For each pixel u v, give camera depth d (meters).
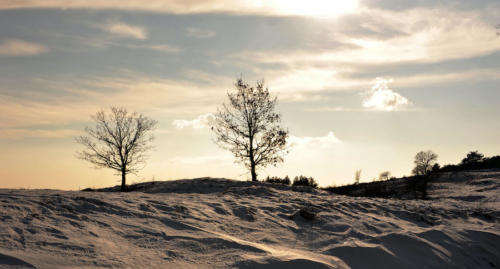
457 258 8.59
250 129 28.02
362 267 6.93
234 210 9.92
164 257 5.87
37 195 8.59
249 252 6.45
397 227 10.06
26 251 5.18
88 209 7.78
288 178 31.88
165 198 10.97
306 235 8.50
